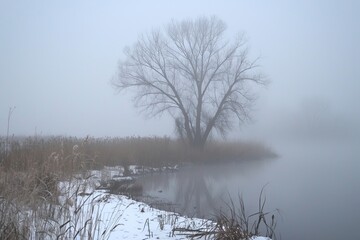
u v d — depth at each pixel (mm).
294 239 9938
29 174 6965
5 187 6156
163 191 17281
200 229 7148
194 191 17484
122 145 24438
